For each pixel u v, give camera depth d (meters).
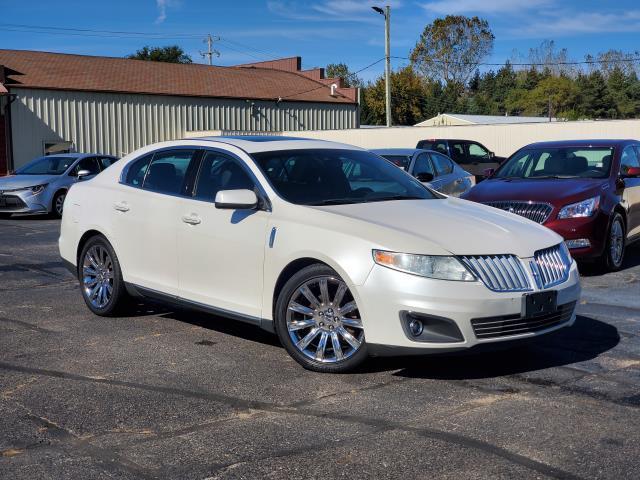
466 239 4.97
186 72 40.44
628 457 3.76
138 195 6.51
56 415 4.36
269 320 5.42
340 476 3.54
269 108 40.03
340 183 5.89
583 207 8.88
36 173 17.11
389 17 39.69
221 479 3.52
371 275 4.82
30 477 3.53
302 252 5.14
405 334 4.74
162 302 6.30
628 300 7.61
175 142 6.56
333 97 43.28
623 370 5.22
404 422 4.23
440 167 12.89
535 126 27.53
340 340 5.10
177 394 4.73
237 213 5.65
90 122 33.22
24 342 6.00
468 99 94.44
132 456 3.78
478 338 4.77
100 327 6.51
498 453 3.80
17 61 34.09
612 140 10.36
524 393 4.74
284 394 4.73
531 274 5.01
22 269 9.51
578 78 94.25
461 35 95.12
